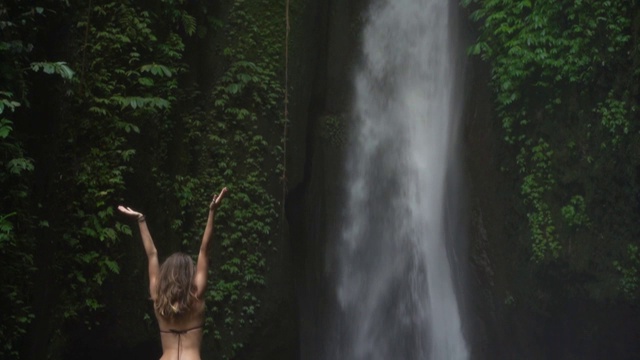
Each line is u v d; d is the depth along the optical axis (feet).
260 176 48.32
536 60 46.03
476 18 49.90
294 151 51.85
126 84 40.09
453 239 55.21
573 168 45.50
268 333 47.91
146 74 41.32
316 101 59.00
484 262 51.11
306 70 53.36
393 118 61.05
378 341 58.70
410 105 60.59
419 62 60.64
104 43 39.42
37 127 36.58
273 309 48.01
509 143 48.14
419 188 59.06
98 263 37.88
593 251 44.47
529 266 47.24
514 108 48.06
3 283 32.89
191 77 47.11
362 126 60.64
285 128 48.70
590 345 46.88
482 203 51.01
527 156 47.39
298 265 56.95
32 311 34.81
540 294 47.06
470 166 52.34
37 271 35.40
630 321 43.98
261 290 47.39
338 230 58.70
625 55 44.06
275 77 49.88
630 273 43.21
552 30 45.98
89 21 38.91
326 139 58.95
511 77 47.62
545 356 49.34
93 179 38.04
